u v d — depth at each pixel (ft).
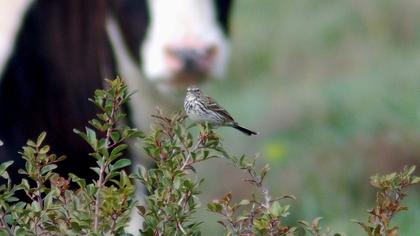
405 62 75.31
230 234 22.12
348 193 56.39
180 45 40.88
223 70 41.57
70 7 42.70
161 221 21.85
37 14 42.34
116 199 21.30
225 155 22.97
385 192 22.91
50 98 41.96
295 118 67.56
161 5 41.83
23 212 22.17
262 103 72.33
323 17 88.28
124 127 23.02
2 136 41.19
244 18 90.17
